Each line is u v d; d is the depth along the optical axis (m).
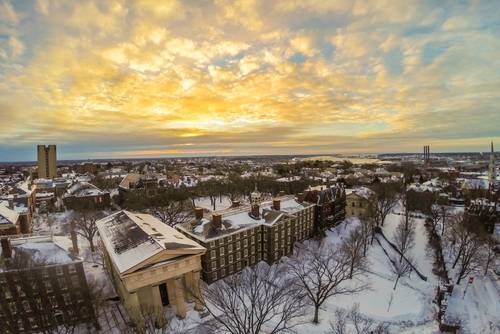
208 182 151.88
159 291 45.62
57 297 40.91
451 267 63.53
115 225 55.59
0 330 38.12
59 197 140.88
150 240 44.62
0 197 99.06
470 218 78.12
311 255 68.06
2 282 37.91
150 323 42.34
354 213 101.19
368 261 67.25
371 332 43.16
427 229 88.94
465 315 48.41
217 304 44.47
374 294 53.97
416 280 60.12
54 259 40.69
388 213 106.62
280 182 152.12
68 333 40.94
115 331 42.59
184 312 45.16
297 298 46.03
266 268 61.88
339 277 57.09
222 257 56.97
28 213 87.56
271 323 43.88
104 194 120.75
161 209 97.62
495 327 45.41
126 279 39.34
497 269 61.69
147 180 150.00
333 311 48.06
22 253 40.38
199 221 61.31
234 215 67.19
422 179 175.62
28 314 39.75
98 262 64.00
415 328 45.38
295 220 72.81
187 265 44.66
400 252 67.44
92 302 42.75
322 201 83.56
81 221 76.31
